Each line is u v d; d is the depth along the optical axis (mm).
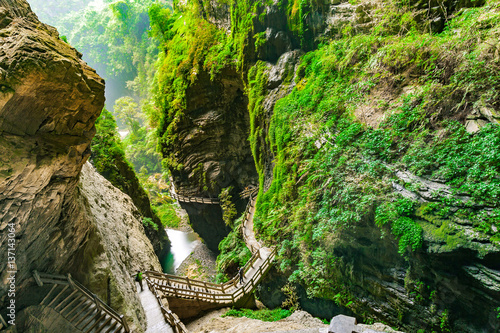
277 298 15633
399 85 11078
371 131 10836
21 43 5824
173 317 10242
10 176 5789
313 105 14016
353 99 12188
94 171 18047
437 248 7879
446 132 8859
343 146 11406
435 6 11188
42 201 6980
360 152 10906
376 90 11742
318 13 15945
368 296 10570
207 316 13953
